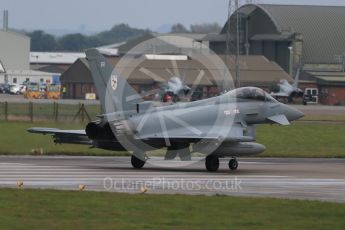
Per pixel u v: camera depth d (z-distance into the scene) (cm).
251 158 17175
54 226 7294
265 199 9369
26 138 19012
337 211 8488
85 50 13250
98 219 7750
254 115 14538
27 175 12144
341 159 17300
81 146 17975
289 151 18662
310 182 12088
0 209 8225
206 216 8056
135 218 7850
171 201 9044
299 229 7406
